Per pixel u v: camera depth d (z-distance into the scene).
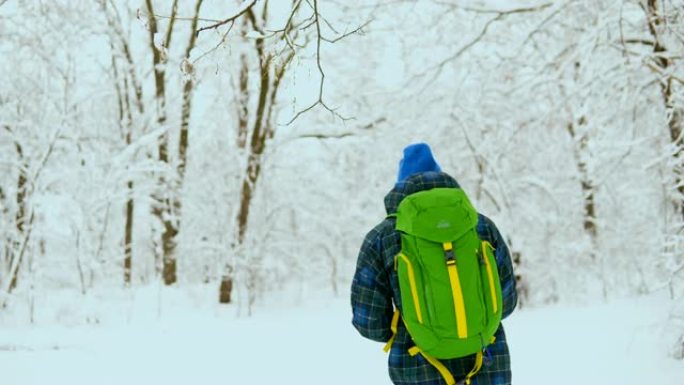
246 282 11.52
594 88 8.38
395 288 2.58
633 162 10.64
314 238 14.17
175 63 12.40
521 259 12.29
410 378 2.59
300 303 12.77
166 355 7.18
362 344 7.68
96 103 14.27
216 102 13.73
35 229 10.43
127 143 13.37
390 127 11.90
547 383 5.34
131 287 12.31
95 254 11.67
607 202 13.73
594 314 8.68
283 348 7.59
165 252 12.38
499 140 12.24
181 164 12.59
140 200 12.05
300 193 13.97
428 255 2.46
